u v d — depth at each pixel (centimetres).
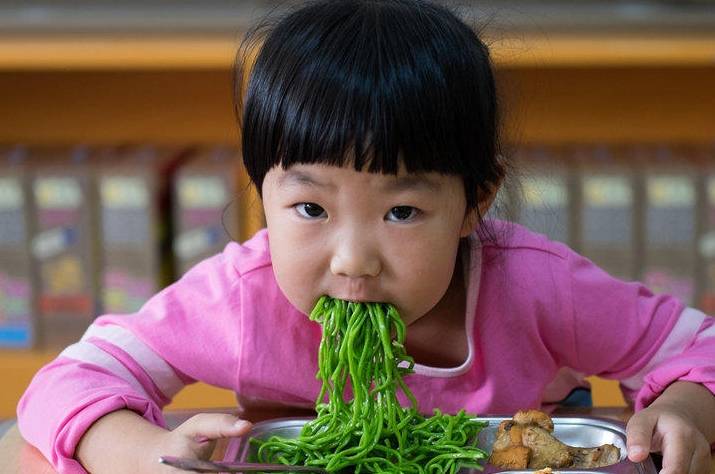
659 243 304
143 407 137
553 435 133
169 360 153
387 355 129
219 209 312
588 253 306
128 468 126
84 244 316
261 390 155
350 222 120
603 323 156
